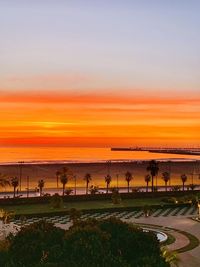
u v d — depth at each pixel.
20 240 28.19
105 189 165.62
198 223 88.88
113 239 29.20
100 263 23.20
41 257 25.09
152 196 129.88
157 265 26.73
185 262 60.06
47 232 28.95
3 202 113.25
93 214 103.19
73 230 28.06
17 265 23.48
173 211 107.94
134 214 102.81
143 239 29.86
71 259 23.36
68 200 119.88
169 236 75.81
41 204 115.75
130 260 27.84
